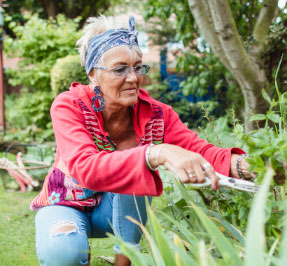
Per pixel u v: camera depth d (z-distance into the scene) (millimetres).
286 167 1018
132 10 9758
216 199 1516
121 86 1444
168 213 1565
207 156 1490
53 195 1623
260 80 2916
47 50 6656
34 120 6523
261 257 664
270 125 2605
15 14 9727
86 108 1495
